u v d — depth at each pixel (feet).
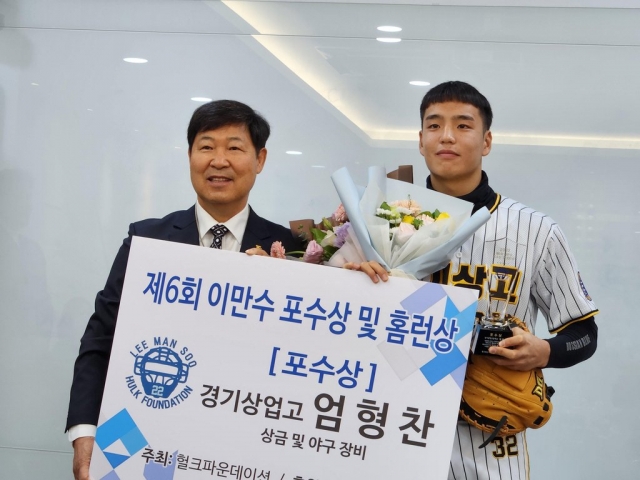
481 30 10.48
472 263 7.55
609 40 10.27
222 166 7.78
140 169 11.03
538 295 7.84
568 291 7.60
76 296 11.09
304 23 10.77
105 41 11.14
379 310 6.91
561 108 10.36
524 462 7.59
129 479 6.91
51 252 11.14
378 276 6.93
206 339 6.98
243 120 7.90
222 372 6.95
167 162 11.00
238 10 10.93
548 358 7.22
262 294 7.00
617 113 10.25
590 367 10.26
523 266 7.57
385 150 10.62
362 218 7.23
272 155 10.82
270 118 10.85
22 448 11.09
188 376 6.97
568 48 10.34
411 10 10.59
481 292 7.49
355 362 6.88
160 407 6.95
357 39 10.68
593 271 10.28
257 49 10.88
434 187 7.92
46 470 11.05
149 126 11.03
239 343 6.97
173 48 11.03
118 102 11.10
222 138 7.83
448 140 7.57
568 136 10.35
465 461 7.48
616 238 10.25
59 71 11.21
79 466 7.22
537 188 10.41
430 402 6.80
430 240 7.04
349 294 6.95
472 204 7.34
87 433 7.43
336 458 6.80
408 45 10.59
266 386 6.91
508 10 10.44
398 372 6.85
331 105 10.73
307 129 10.78
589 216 10.30
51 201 11.16
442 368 6.83
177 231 8.11
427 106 7.82
